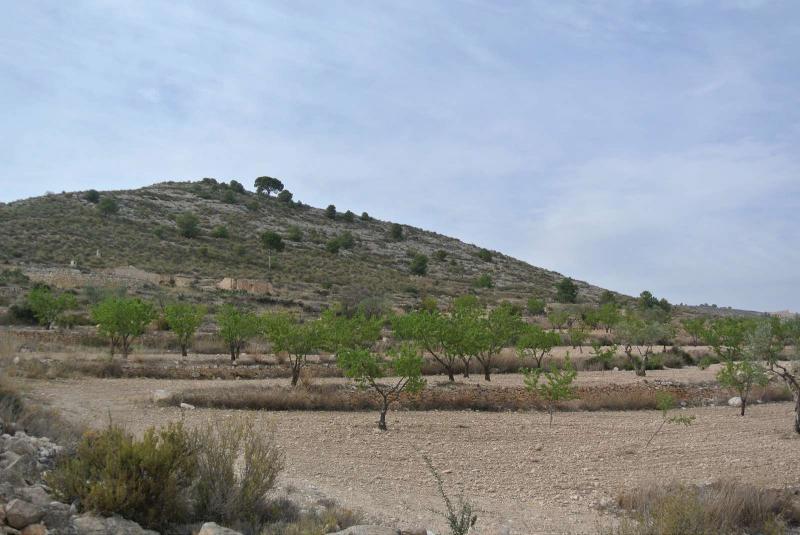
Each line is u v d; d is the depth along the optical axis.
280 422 19.53
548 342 35.22
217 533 7.35
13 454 8.84
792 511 11.81
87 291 53.62
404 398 24.45
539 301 80.50
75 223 93.19
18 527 6.78
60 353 29.95
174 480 8.40
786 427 21.88
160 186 138.25
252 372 29.77
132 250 86.00
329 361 36.34
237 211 128.12
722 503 11.16
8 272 61.38
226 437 10.13
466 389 27.08
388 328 56.50
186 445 9.23
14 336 32.22
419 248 137.88
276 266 93.38
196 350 39.53
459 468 15.39
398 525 10.16
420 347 30.92
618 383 31.03
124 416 18.09
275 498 10.37
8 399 12.34
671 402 23.53
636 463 16.31
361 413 22.42
